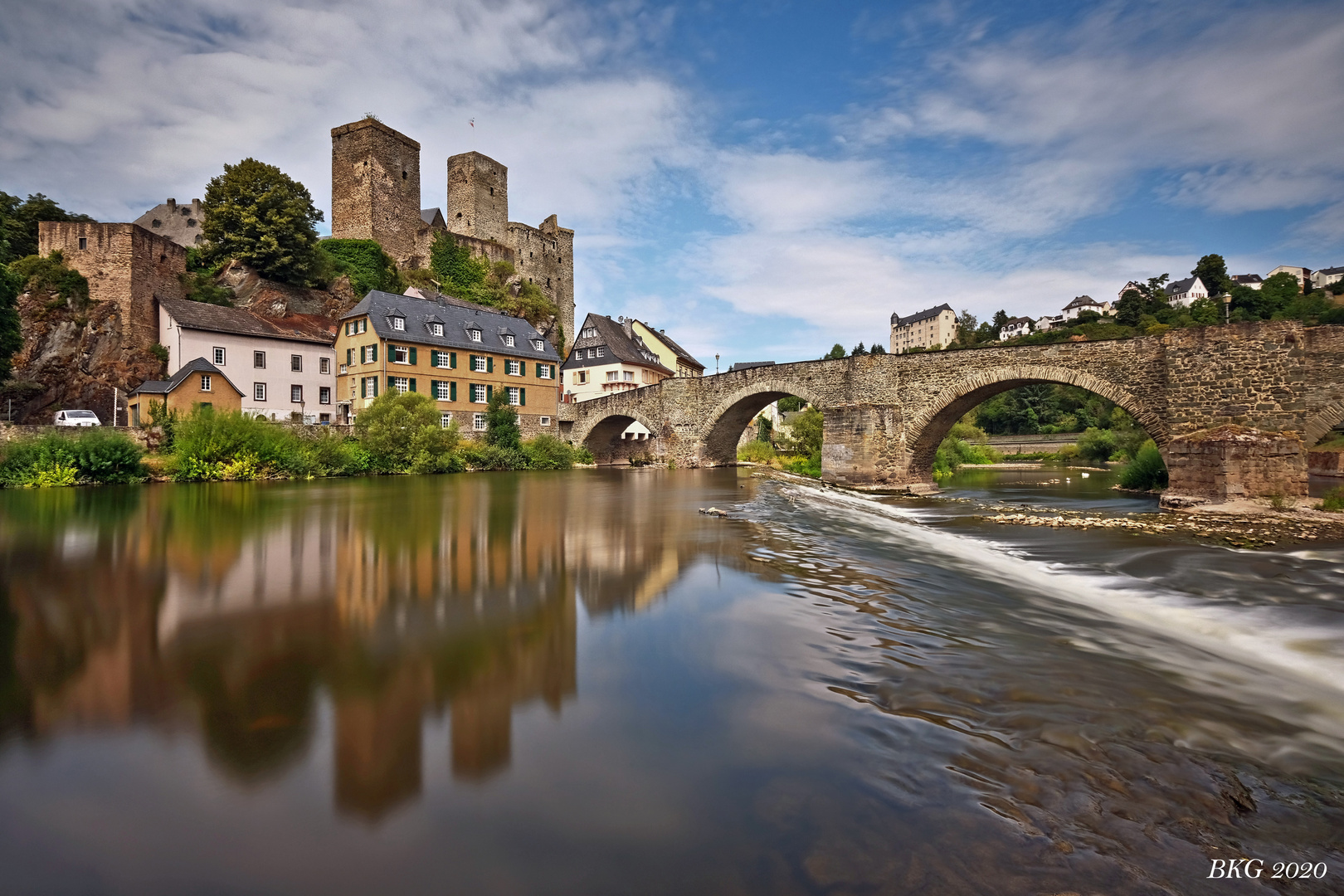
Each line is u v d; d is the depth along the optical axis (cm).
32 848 289
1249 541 1441
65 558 1001
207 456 2747
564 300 8556
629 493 2323
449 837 302
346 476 3170
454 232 7350
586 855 290
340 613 692
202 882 269
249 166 4862
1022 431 8588
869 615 731
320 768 365
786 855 294
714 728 424
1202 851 317
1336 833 340
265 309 4678
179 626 644
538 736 408
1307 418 2014
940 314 15138
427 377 4259
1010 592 925
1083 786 371
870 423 3056
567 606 731
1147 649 667
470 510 1702
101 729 411
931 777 371
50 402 3653
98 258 3941
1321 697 550
